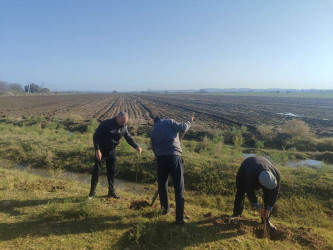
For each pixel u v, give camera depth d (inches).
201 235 193.6
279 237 199.6
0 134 608.7
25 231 189.0
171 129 209.9
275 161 482.6
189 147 592.4
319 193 291.1
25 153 447.2
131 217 215.6
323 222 243.9
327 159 570.6
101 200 249.0
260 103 2377.0
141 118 1152.2
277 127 925.2
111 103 2177.7
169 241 184.2
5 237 180.1
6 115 1158.3
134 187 338.3
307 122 1156.5
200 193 310.3
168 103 2284.7
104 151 245.6
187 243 183.2
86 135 657.0
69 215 211.9
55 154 438.6
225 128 909.2
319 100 3016.7
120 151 425.7
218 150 525.3
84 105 1908.2
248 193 194.5
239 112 1512.1
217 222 213.3
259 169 188.5
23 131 688.4
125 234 189.8
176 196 203.9
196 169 351.3
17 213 216.1
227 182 319.9
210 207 273.6
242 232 200.8
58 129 826.8
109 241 181.5
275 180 177.8
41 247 171.0
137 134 780.0
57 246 173.0
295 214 259.6
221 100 2881.4
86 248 172.9
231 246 181.0
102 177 371.2
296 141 697.0
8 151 459.2
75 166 402.6
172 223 206.2
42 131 730.2
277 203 272.5
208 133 772.6
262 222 215.6
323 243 189.6
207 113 1416.1
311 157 582.2
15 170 365.7
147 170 369.7
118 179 366.9
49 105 1861.5
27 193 259.8
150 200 257.4
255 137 737.6
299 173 341.4
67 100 2536.9
